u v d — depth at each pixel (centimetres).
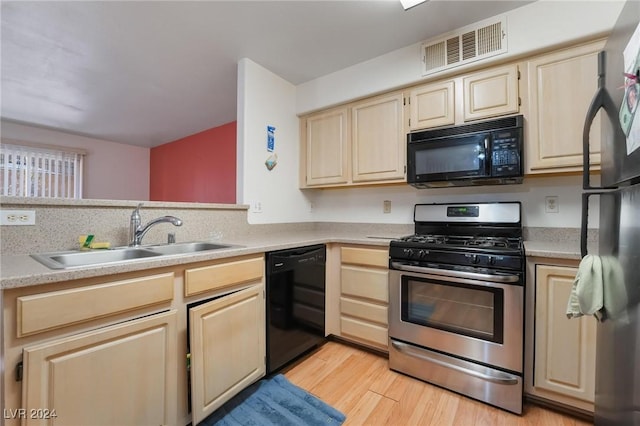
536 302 146
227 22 188
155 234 177
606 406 97
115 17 181
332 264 221
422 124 210
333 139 258
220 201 421
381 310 196
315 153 269
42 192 422
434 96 206
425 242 179
